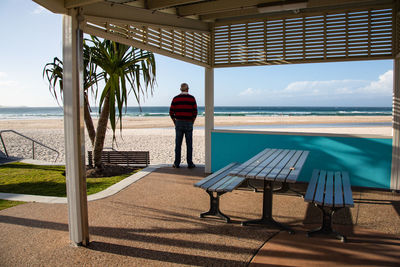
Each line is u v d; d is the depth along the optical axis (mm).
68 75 2656
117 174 6059
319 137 5172
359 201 4191
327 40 4887
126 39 3566
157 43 4160
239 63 5496
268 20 5199
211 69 5801
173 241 2895
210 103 5828
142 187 4902
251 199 4293
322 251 2676
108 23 3256
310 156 5246
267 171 3227
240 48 5457
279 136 5441
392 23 4512
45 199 4266
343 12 4738
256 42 5332
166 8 3939
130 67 5754
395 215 3623
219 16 5344
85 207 2785
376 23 4594
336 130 21766
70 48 2611
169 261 2498
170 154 9625
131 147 11406
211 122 5891
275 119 34812
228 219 3395
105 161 6770
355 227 3244
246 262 2480
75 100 2674
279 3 4043
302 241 2895
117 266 2420
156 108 79562
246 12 5152
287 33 5102
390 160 4758
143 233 3090
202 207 3936
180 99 6160
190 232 3119
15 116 51812
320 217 3562
